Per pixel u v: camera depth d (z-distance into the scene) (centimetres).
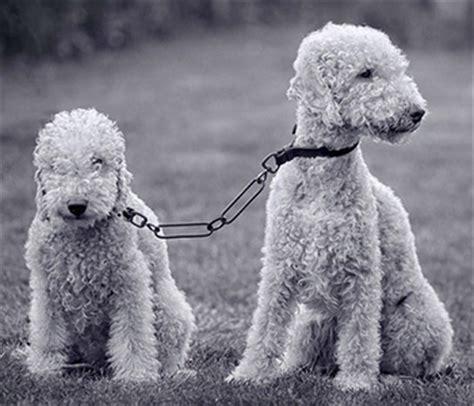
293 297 698
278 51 3925
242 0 4488
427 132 2548
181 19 4209
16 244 1212
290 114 2712
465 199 1739
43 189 659
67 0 3262
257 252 1262
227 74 3381
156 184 1758
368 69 673
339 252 671
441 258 1279
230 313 970
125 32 3722
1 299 950
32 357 699
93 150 653
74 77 3028
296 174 685
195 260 1201
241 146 2231
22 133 2030
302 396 648
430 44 4200
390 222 729
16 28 2933
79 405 623
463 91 3219
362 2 4269
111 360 689
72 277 671
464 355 849
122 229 678
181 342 733
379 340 712
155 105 2719
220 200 1638
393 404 646
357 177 683
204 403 630
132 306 686
